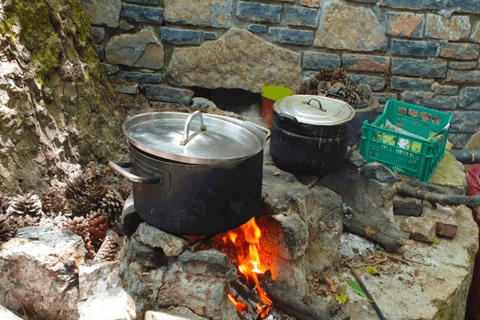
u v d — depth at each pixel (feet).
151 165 5.36
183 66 12.03
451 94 12.44
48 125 8.04
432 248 8.94
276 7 11.46
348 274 8.16
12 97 7.49
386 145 9.59
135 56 11.91
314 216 7.79
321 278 7.87
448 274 8.27
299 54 11.93
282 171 7.88
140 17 11.50
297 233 6.88
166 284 5.97
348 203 8.84
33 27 8.14
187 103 12.40
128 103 11.62
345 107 7.68
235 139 6.03
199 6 11.44
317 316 6.83
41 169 7.79
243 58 11.98
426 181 9.49
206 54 11.92
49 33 8.43
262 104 11.77
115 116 10.13
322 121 7.16
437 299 7.65
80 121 8.76
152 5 11.43
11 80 7.48
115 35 11.71
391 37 11.87
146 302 6.04
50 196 7.57
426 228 8.97
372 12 11.56
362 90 10.55
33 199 7.29
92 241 7.29
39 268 6.38
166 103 12.44
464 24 11.68
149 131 5.97
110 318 5.78
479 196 8.96
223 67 12.07
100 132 9.18
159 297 6.04
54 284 6.40
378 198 8.45
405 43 11.86
